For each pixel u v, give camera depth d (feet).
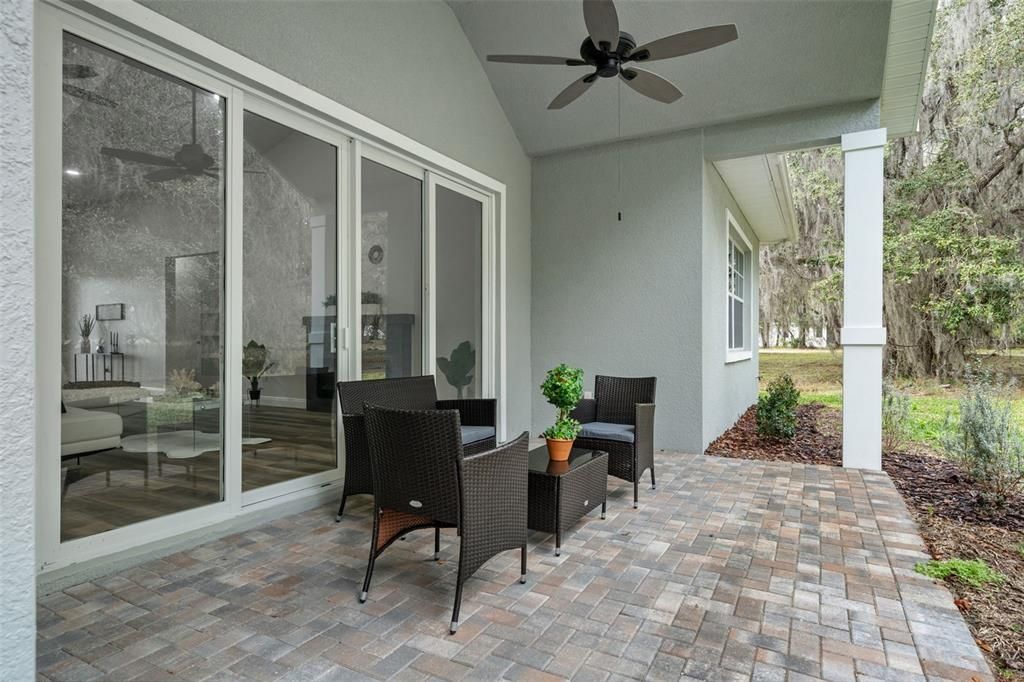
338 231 13.26
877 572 8.85
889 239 34.73
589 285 20.10
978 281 32.14
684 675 6.07
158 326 9.59
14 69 2.69
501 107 19.22
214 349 10.46
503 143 19.43
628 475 12.55
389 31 14.21
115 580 8.42
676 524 11.16
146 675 6.03
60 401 8.25
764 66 15.71
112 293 8.94
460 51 17.11
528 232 21.06
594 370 19.99
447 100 16.47
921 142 34.50
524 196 20.76
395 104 14.42
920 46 15.57
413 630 7.00
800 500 12.89
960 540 10.96
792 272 44.29
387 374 14.80
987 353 32.63
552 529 9.54
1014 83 31.09
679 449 18.54
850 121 16.06
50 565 8.05
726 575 8.71
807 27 14.58
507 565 9.10
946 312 33.19
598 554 9.57
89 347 8.65
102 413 8.82
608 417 14.87
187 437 10.01
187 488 10.00
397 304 15.19
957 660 6.38
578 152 20.27
